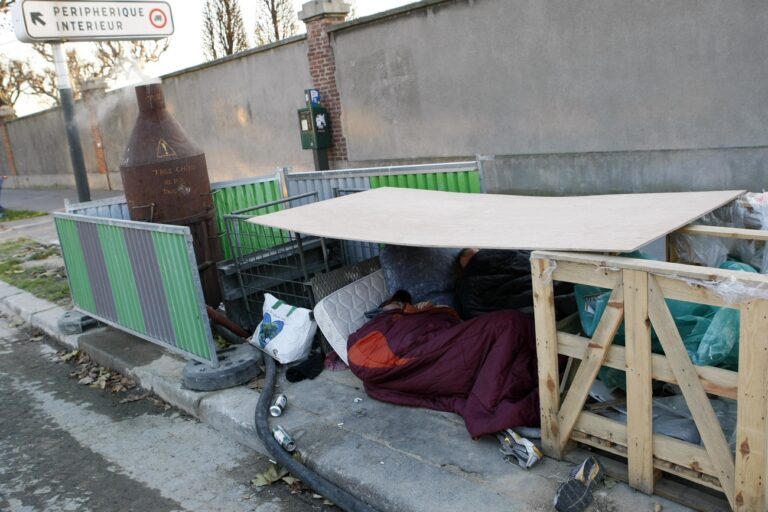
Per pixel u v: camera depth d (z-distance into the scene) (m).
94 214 5.75
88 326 5.88
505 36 8.73
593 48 7.93
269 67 12.64
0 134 25.45
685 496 2.57
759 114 6.83
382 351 3.69
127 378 4.95
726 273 2.23
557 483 2.80
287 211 4.58
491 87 9.11
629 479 2.68
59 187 22.28
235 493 3.35
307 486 3.31
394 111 10.52
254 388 4.22
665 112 7.54
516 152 9.16
